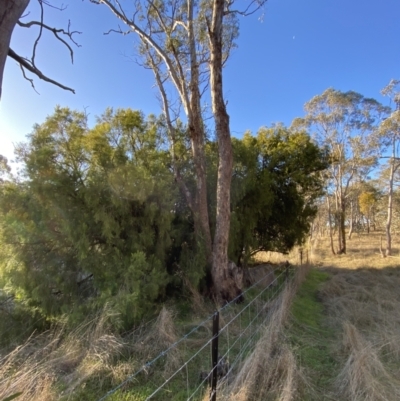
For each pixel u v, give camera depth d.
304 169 9.86
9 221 4.88
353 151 18.83
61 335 4.12
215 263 6.02
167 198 5.63
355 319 5.17
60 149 5.08
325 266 12.80
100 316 4.21
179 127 7.63
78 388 2.95
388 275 10.02
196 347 3.90
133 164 5.62
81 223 4.89
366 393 2.92
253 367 3.03
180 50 7.36
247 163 7.84
